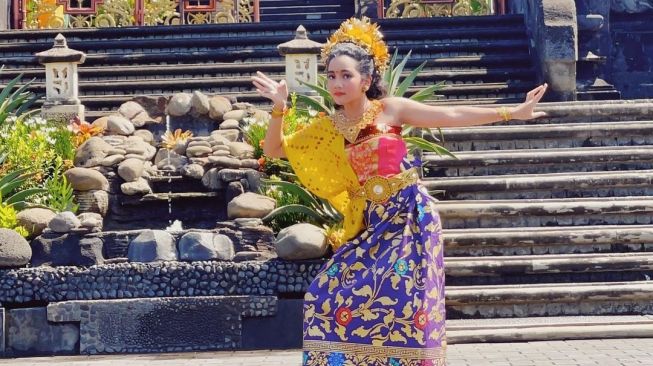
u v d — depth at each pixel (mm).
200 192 18703
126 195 18453
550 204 17766
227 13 32812
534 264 16516
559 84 25250
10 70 26703
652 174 18531
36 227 16250
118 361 14266
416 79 26125
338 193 9273
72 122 20250
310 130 9203
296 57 20969
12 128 18609
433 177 19000
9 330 15156
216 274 15367
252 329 15320
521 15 28797
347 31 9164
